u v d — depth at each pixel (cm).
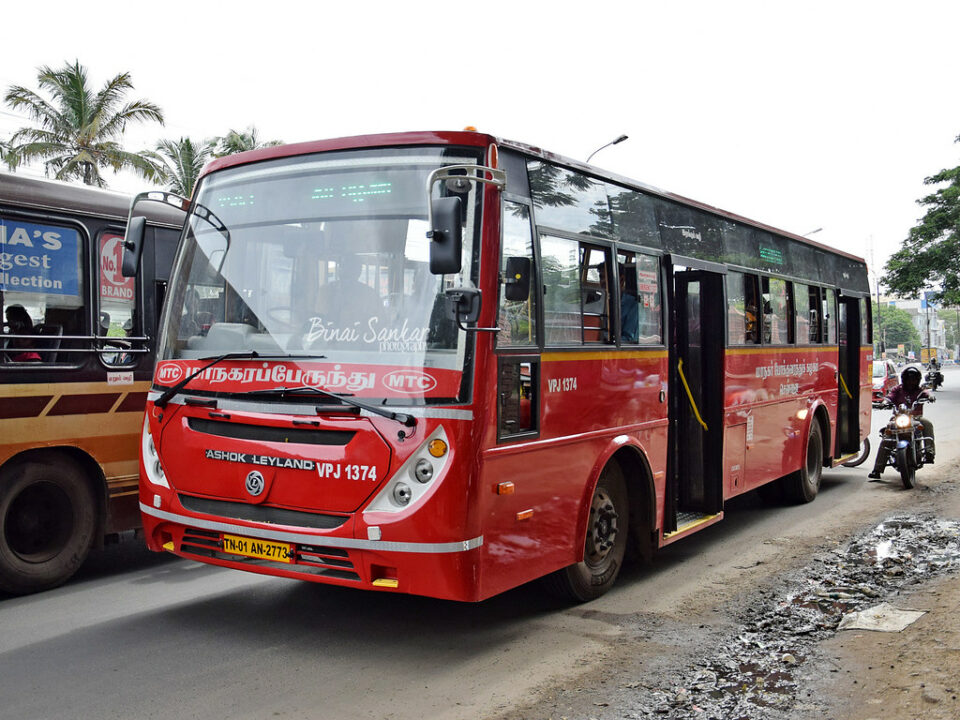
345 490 496
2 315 634
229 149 3816
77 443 677
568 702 460
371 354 506
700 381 841
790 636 570
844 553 809
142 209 734
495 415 510
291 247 545
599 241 644
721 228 873
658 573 744
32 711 435
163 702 449
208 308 568
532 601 650
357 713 441
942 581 687
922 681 469
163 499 562
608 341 650
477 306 482
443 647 543
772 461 976
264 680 483
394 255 516
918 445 1223
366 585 493
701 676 496
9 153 3200
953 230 4619
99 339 694
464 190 489
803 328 1101
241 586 680
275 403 521
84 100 3275
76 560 682
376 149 536
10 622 585
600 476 654
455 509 485
